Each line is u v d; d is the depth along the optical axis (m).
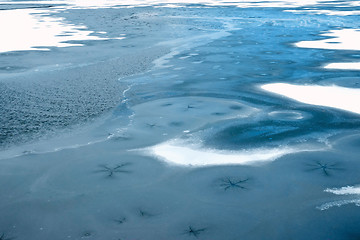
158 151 3.84
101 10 26.83
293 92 6.00
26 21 19.42
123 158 3.70
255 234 2.55
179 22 18.00
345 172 3.36
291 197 2.98
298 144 3.97
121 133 4.33
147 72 7.66
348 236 2.51
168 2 35.75
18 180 3.32
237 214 2.77
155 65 8.38
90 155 3.78
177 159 3.65
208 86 6.43
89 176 3.37
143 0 40.88
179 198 2.99
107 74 7.53
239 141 4.07
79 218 2.77
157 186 3.18
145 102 5.55
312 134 4.24
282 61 8.57
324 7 26.00
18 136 4.27
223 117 4.84
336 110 5.07
